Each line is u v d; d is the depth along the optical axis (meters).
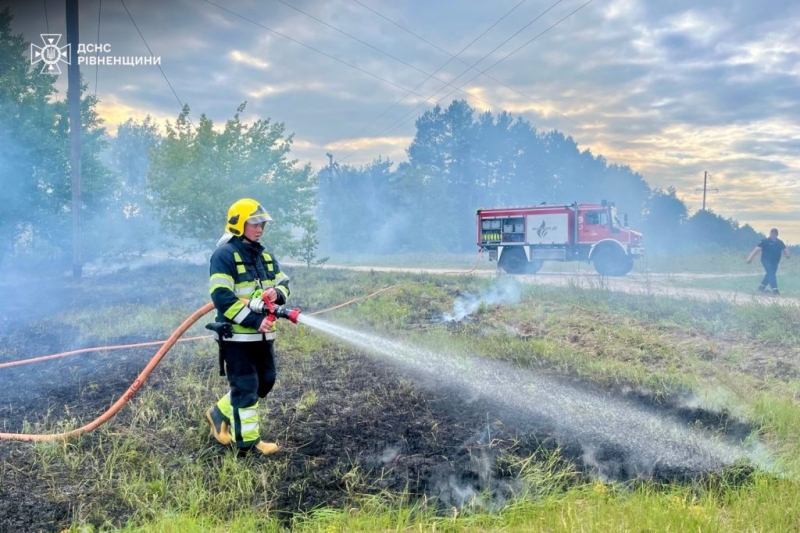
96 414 5.41
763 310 10.45
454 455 4.62
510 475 4.29
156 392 6.03
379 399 5.98
